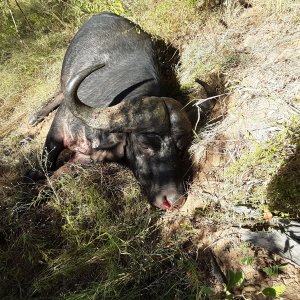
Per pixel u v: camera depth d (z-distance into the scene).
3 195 2.03
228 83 2.11
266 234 1.46
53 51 3.07
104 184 1.95
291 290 1.33
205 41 2.47
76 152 2.12
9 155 2.41
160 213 1.80
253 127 1.82
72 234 1.71
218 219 1.63
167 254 1.61
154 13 2.66
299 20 2.20
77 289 1.54
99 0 2.81
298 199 1.50
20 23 3.29
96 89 2.15
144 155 1.81
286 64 1.96
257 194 1.59
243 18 2.47
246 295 1.36
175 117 1.80
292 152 1.61
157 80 2.17
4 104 2.82
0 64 3.07
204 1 2.61
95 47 2.40
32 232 1.78
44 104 2.68
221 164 1.84
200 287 1.44
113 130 1.73
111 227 1.71
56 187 1.96
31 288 1.56
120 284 1.51
